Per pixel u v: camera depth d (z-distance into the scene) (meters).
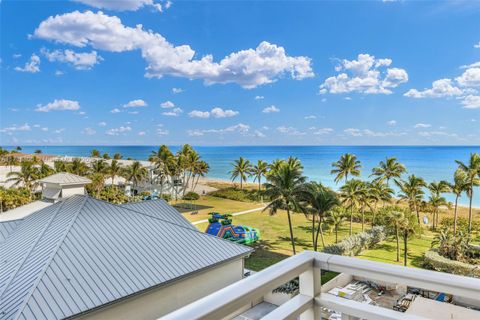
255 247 23.50
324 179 74.56
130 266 8.27
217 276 9.77
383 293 7.92
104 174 42.16
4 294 6.91
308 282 1.22
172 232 10.39
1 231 10.74
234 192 49.91
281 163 35.34
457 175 26.47
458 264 16.38
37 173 42.81
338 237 26.11
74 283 7.20
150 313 8.02
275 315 1.09
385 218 22.92
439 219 31.97
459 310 2.44
